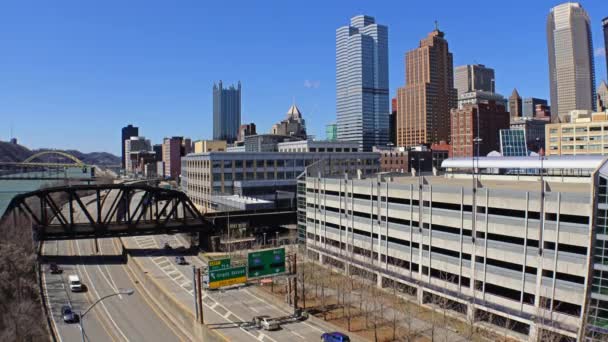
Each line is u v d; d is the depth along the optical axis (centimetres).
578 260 5519
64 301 8106
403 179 9381
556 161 8106
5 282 7612
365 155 18575
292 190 16638
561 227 5684
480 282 6656
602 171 5253
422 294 7462
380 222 8519
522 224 6091
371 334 6325
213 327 6694
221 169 15675
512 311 6112
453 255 7062
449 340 6038
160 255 11050
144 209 10962
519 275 6122
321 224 10319
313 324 6800
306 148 19562
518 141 18512
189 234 13038
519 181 8381
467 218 6825
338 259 9450
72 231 10162
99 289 8819
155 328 7150
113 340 6644
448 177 10044
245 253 10731
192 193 17475
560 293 5675
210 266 6519
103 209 19425
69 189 10262
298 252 10906
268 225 12512
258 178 16162
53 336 6581
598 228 5284
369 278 8531
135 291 8750
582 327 5350
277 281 8856
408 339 5775
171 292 8288
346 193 9450
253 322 6875
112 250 11981
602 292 5256
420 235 7631
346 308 7394
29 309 7062
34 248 9500
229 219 11781
